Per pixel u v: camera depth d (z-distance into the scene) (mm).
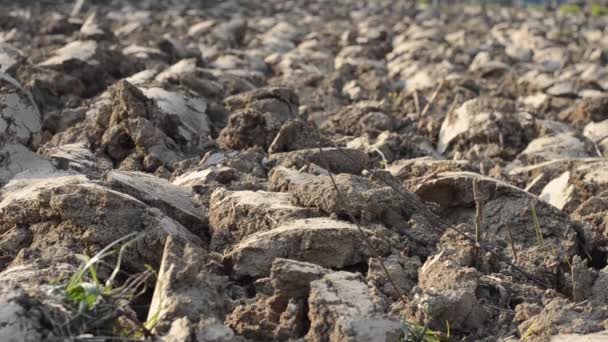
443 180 6789
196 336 4496
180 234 5699
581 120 11914
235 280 5547
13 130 8305
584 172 8086
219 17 24312
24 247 5773
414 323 4992
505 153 9953
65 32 16469
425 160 8531
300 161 7582
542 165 8664
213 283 5188
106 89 11250
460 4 38719
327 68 15617
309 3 33156
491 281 5637
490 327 5273
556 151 9711
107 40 14414
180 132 8938
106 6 24438
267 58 16016
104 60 11961
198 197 6793
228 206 6250
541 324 5055
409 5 34719
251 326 4906
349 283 4922
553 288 5930
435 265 5559
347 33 19766
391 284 5438
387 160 8969
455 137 10375
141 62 12797
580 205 7043
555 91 13070
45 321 4336
